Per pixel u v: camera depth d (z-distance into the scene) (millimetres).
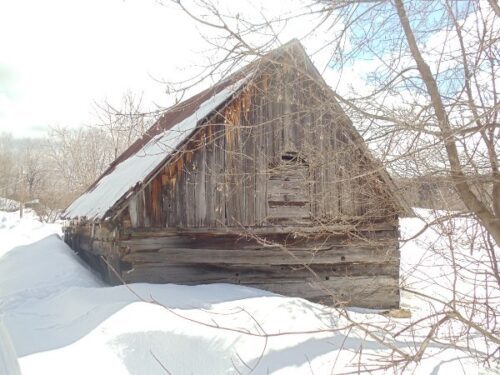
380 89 4262
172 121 12508
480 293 5129
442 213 4922
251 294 6977
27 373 4320
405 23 4102
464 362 4680
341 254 9438
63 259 10688
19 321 6090
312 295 9289
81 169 34438
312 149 6527
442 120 3984
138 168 9391
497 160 4152
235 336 4848
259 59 4270
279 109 9203
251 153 9039
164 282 8484
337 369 4410
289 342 4805
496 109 3680
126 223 8289
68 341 5137
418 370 4457
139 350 4738
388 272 9414
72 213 12359
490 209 4441
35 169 45906
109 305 5898
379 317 6930
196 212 8727
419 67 4098
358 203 7391
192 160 8695
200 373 4488
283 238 9281
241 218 9000
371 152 4887
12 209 42031
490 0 3604
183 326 5059
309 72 4559
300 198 9227
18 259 11953
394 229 8938
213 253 8859
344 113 4832
